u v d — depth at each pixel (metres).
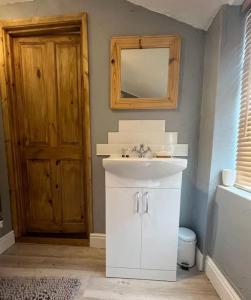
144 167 1.29
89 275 1.47
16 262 1.63
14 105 1.89
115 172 1.34
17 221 1.96
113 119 1.70
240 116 1.36
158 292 1.32
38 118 1.93
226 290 1.20
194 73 1.62
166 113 1.67
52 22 1.64
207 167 1.48
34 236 2.00
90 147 1.75
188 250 1.54
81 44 1.68
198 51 1.59
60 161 1.96
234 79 1.35
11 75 1.84
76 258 1.68
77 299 1.25
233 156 1.41
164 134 1.68
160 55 1.60
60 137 1.93
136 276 1.43
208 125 1.49
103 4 1.58
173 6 1.47
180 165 1.28
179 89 1.64
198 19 1.50
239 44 1.33
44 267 1.56
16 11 1.67
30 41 1.84
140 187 1.35
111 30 1.61
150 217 1.37
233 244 1.18
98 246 1.83
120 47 1.60
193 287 1.36
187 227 1.76
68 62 1.84
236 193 1.17
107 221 1.40
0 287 1.34
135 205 1.37
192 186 1.72
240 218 1.12
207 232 1.49
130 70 1.63
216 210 1.41
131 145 1.71
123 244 1.41
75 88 1.86
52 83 1.87
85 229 2.03
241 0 1.26
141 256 1.41
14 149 1.91
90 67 1.66
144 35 1.59
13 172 1.90
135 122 1.69
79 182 1.97
